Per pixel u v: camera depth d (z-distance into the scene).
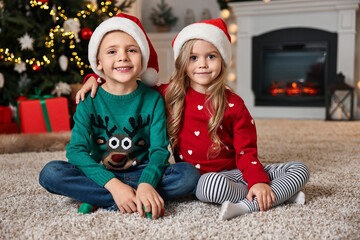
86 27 2.50
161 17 4.67
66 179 0.96
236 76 4.39
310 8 3.93
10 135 2.09
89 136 1.07
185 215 0.94
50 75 2.51
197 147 1.12
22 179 1.35
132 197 0.93
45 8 2.35
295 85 4.13
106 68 1.04
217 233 0.81
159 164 1.01
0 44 2.31
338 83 3.65
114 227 0.85
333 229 0.82
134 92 1.08
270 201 0.95
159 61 4.62
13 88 2.44
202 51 1.09
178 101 1.14
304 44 4.04
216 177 0.98
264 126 3.18
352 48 3.88
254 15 4.15
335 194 1.12
